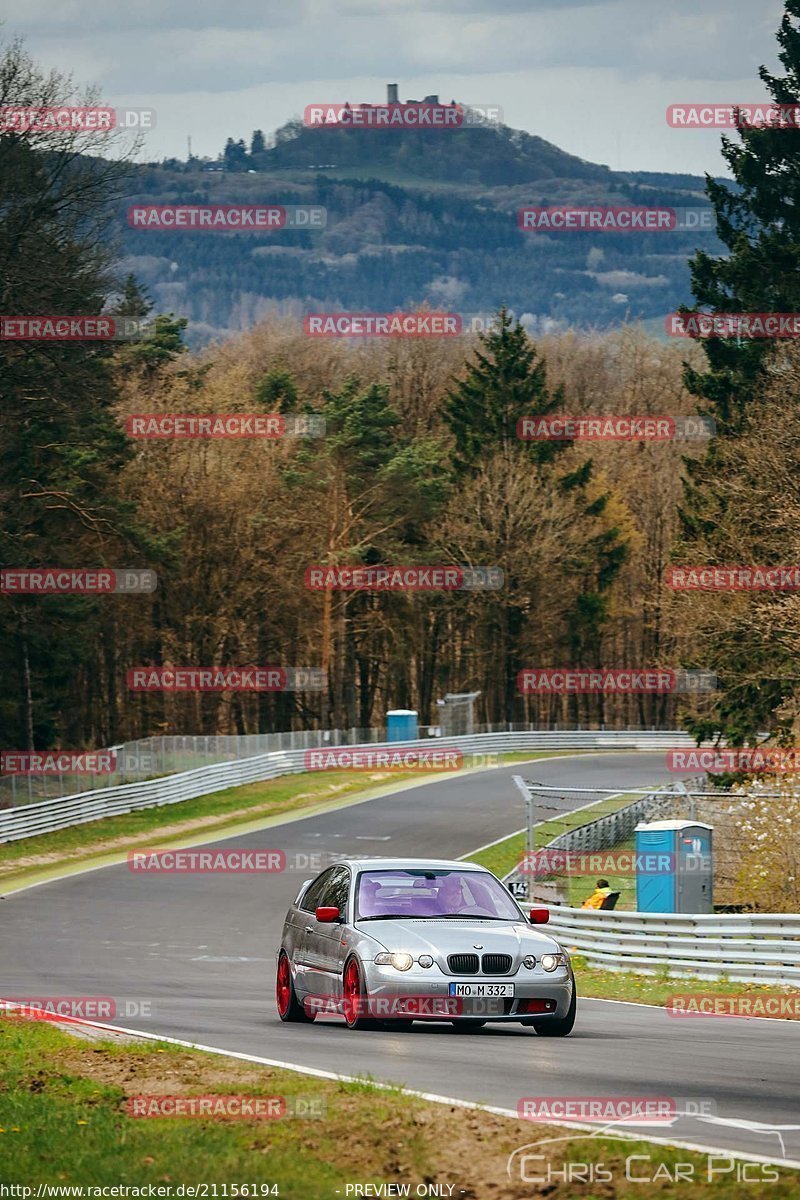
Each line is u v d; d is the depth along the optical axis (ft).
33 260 270.26
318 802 342.03
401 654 512.22
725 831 197.67
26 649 355.56
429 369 586.45
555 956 85.61
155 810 316.40
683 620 246.47
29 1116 59.31
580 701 601.21
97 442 358.43
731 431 282.77
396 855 264.52
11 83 272.51
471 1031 89.51
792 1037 88.43
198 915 198.80
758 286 288.10
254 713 543.39
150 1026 92.68
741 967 131.03
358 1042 81.05
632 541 549.54
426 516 488.44
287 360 579.48
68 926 185.37
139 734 480.64
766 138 295.07
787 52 300.40
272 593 454.40
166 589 433.07
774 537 237.25
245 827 301.63
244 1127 55.83
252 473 436.76
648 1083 66.18
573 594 540.11
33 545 337.52
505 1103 60.23
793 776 194.80
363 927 87.10
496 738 472.03
